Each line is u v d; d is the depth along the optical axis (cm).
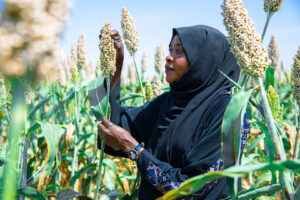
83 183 349
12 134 86
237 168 102
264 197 196
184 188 113
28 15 65
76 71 378
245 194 152
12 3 63
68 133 322
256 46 137
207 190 186
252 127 437
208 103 212
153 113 254
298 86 191
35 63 70
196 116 210
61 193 223
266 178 248
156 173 196
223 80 221
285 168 97
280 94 672
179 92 223
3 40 64
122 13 336
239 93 141
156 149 224
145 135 256
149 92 337
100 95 229
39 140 333
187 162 193
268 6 255
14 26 65
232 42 141
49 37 68
